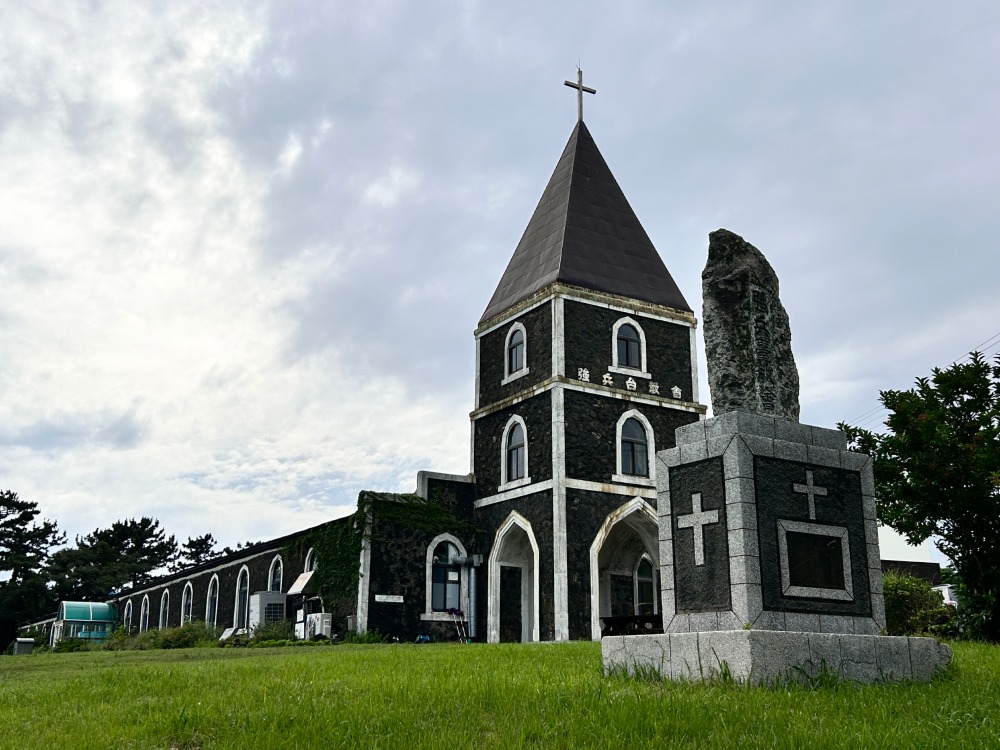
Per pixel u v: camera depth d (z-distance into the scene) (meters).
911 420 18.44
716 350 11.43
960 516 18.09
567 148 35.75
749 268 11.55
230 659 17.16
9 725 8.67
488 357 32.91
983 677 10.19
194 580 45.44
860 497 10.98
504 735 7.37
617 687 9.35
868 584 10.72
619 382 30.28
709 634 9.55
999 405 18.39
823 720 7.42
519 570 30.56
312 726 7.81
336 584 30.00
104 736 7.99
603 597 29.77
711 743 6.93
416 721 8.02
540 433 29.48
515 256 34.56
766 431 10.49
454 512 31.19
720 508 10.23
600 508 28.64
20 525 67.94
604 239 32.66
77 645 37.25
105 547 71.56
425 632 29.22
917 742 6.79
